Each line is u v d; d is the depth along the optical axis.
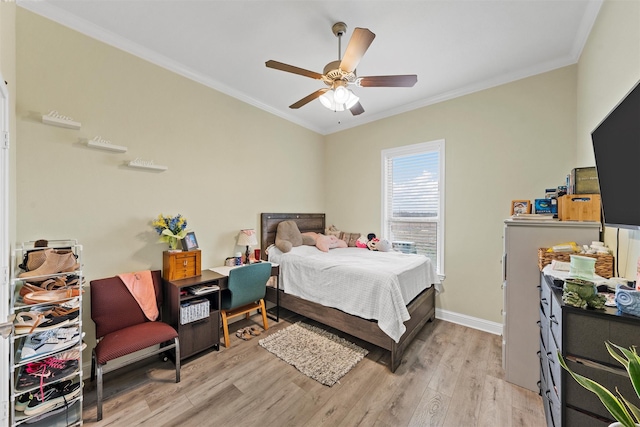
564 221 1.75
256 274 2.64
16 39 1.70
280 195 3.71
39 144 1.80
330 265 2.63
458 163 3.05
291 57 2.42
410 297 2.46
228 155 3.04
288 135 3.83
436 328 2.92
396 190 3.68
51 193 1.85
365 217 3.96
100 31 2.04
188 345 2.21
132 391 1.86
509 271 1.93
